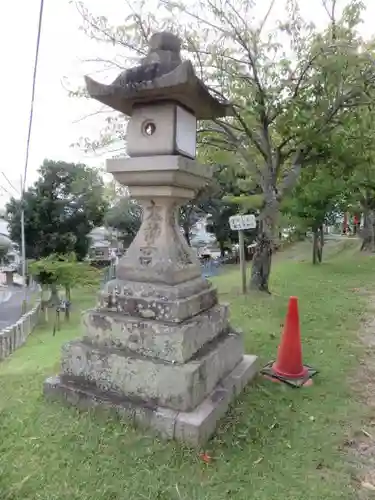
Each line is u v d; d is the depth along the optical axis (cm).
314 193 1052
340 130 712
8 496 195
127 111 303
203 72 650
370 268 1142
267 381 343
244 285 755
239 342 340
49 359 425
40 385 316
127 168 280
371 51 659
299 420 282
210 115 321
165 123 275
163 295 278
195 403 257
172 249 297
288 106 618
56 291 1086
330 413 293
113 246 2394
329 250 1867
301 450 246
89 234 2222
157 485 207
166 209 300
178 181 279
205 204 2080
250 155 745
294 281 927
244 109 648
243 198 796
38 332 857
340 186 977
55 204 1862
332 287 844
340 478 222
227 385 296
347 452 247
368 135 721
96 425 255
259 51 635
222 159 796
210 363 279
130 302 285
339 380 356
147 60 273
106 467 219
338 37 627
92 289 1354
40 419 262
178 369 253
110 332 283
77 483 206
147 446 237
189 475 217
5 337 613
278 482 217
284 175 790
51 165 1869
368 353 434
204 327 291
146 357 267
